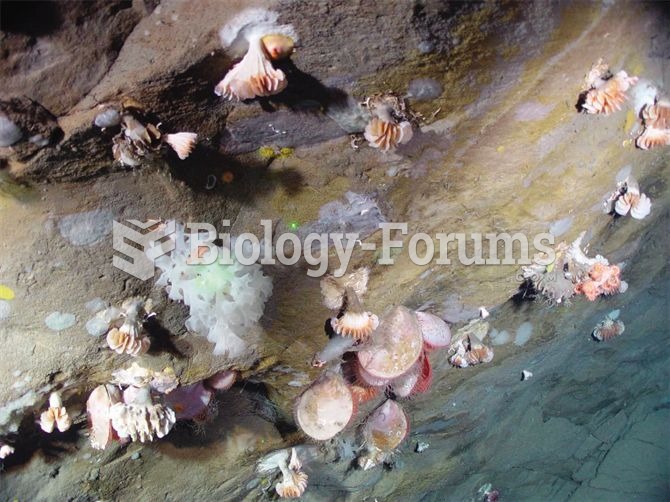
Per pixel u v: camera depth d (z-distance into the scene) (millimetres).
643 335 1390
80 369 670
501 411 1263
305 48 541
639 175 773
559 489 1712
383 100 592
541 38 580
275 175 652
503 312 936
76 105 520
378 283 748
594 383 1483
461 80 592
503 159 659
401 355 806
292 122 606
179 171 604
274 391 859
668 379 1679
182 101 551
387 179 668
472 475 1389
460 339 945
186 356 713
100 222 595
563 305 990
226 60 535
